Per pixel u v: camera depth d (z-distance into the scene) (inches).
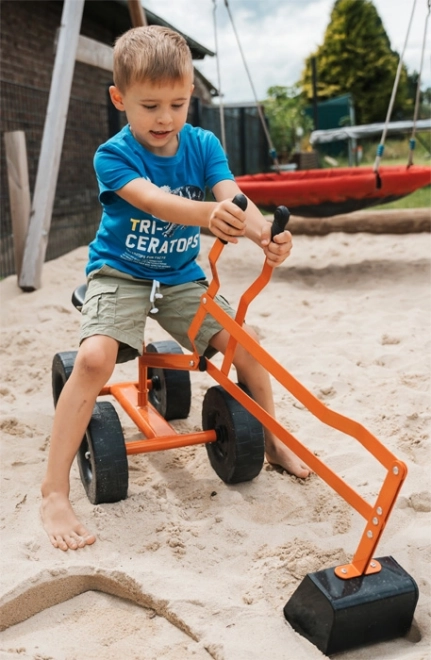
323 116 909.8
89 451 89.7
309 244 273.3
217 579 73.7
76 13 205.8
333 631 61.5
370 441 61.9
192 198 93.1
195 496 90.9
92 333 86.6
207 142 94.3
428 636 65.3
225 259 252.4
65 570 72.6
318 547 78.5
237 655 61.3
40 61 380.2
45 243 204.4
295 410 118.4
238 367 92.8
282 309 178.5
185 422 115.3
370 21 1211.2
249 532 82.3
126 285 91.7
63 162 324.8
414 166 247.0
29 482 95.3
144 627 68.5
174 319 94.9
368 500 89.1
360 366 136.3
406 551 78.1
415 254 240.8
